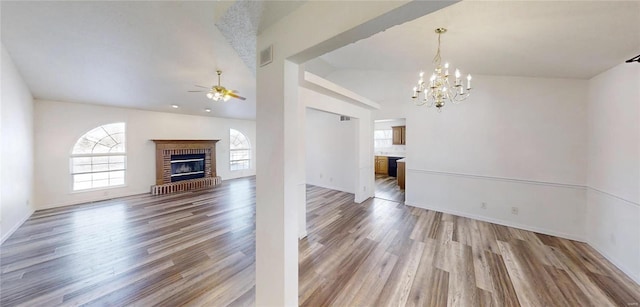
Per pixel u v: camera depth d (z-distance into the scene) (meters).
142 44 2.73
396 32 2.30
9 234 3.19
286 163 1.55
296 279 1.66
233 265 2.49
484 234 3.29
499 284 2.14
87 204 4.84
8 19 2.19
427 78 4.14
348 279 2.24
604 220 2.64
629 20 1.47
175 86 4.20
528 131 3.40
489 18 1.75
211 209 4.55
